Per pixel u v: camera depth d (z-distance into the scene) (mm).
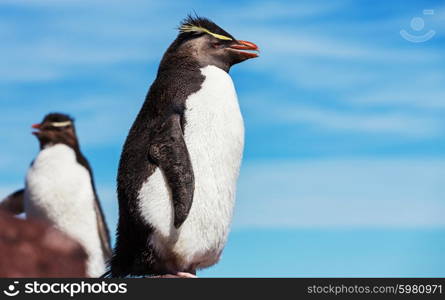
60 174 14281
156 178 8305
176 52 9289
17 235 2592
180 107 8570
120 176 8602
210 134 8469
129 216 8445
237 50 9555
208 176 8406
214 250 8664
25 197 14562
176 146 8250
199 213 8359
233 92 8930
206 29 9547
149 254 8398
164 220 8266
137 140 8656
